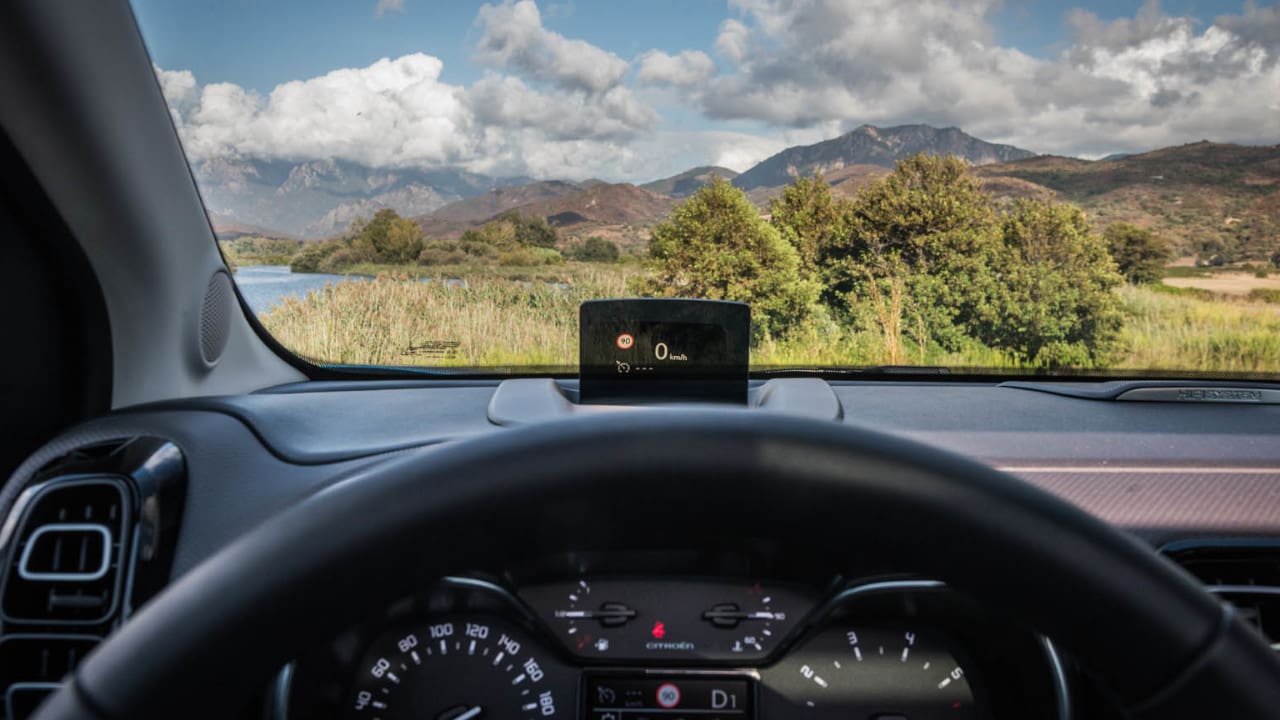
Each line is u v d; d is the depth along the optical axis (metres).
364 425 0.60
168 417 0.57
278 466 0.54
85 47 0.58
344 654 0.41
